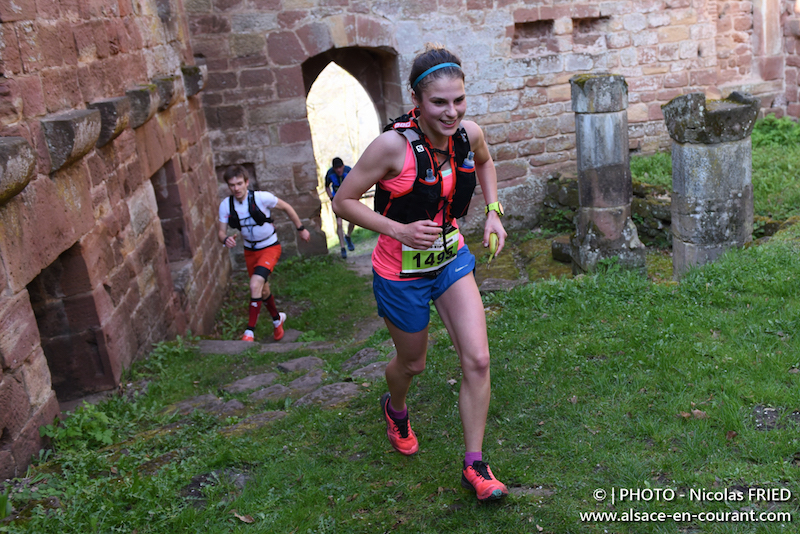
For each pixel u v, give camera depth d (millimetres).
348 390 4094
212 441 3473
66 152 3955
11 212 3449
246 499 2814
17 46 3709
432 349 4414
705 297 4500
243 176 6992
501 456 2949
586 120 6426
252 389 4750
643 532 2338
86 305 4469
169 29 7945
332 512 2688
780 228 6543
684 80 12180
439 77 2275
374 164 2406
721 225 5555
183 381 5027
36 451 3453
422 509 2646
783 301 4238
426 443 3193
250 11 10055
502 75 11305
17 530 2617
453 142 2492
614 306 4598
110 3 5562
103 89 5129
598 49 11688
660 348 3754
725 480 2557
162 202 7418
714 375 3387
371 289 9453
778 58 13297
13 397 3309
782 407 3023
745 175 5516
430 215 2527
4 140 3305
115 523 2674
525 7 11133
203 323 7785
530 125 11648
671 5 11758
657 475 2662
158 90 6664
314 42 10359
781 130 11992
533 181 11828
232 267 10898
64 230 4082
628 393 3336
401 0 10562
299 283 9906
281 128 10578
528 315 4738
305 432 3494
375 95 12156
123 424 4051
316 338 7754
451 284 2623
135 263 5473
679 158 5582
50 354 4477
